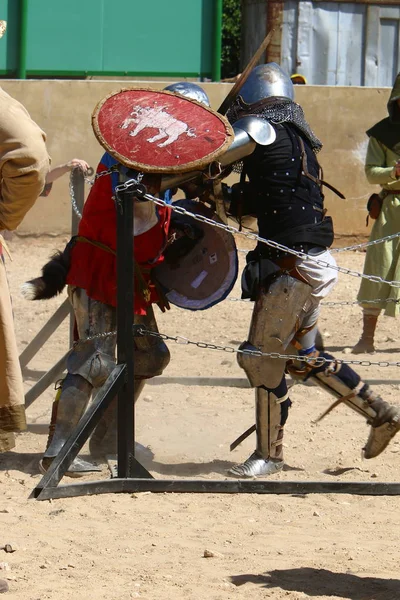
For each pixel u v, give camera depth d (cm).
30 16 5038
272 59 6481
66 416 1675
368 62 6575
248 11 6888
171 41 5206
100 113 1574
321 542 1389
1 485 1636
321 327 3125
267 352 1684
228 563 1297
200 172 1581
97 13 5116
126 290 1573
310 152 1702
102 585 1212
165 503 1555
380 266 2703
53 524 1433
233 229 1577
